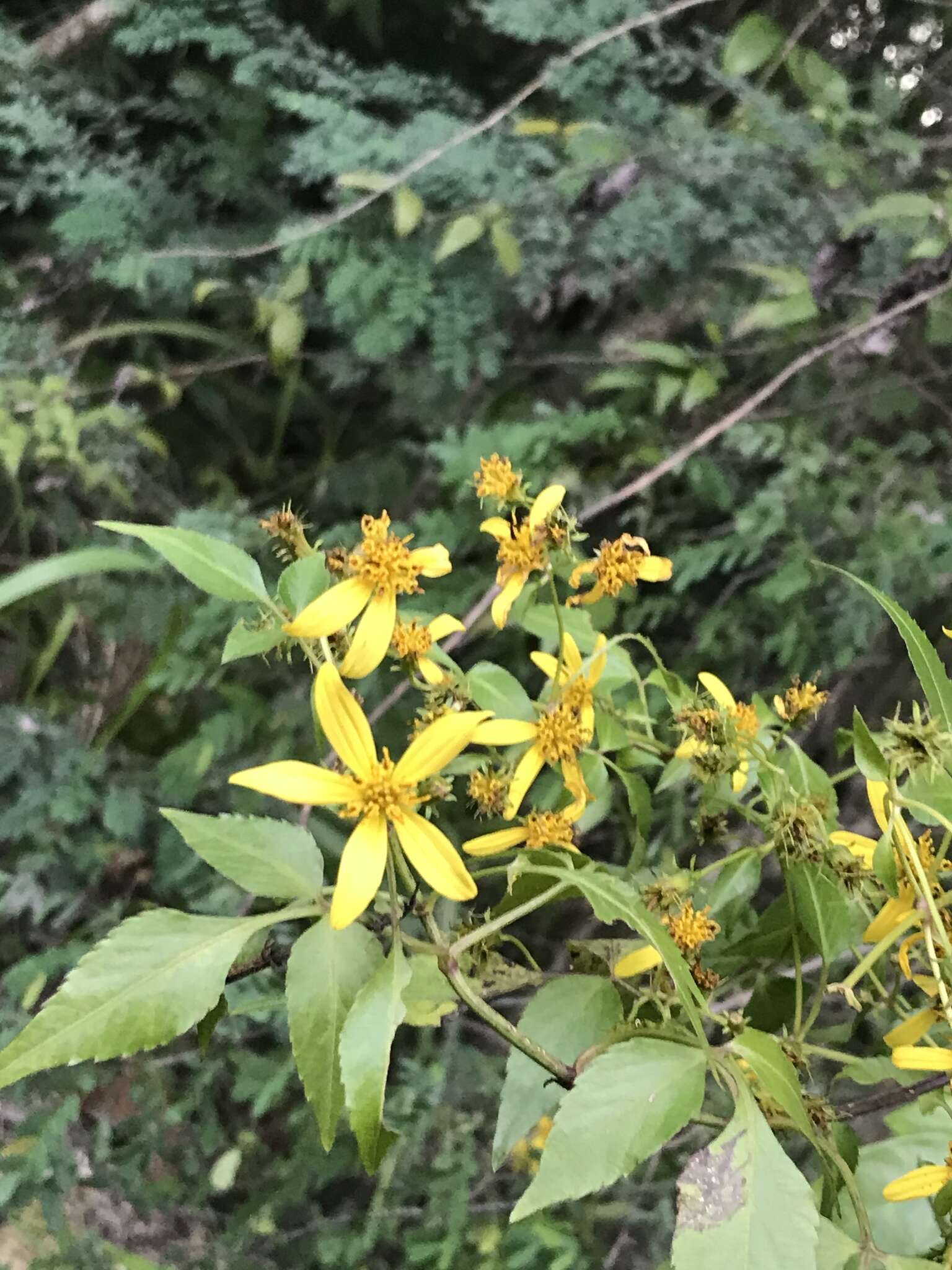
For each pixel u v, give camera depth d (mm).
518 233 406
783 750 291
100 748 482
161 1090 436
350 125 399
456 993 229
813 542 419
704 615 460
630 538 247
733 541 419
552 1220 403
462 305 427
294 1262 428
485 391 479
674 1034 195
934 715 211
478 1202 422
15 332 464
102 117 456
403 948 227
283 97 401
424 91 424
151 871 495
